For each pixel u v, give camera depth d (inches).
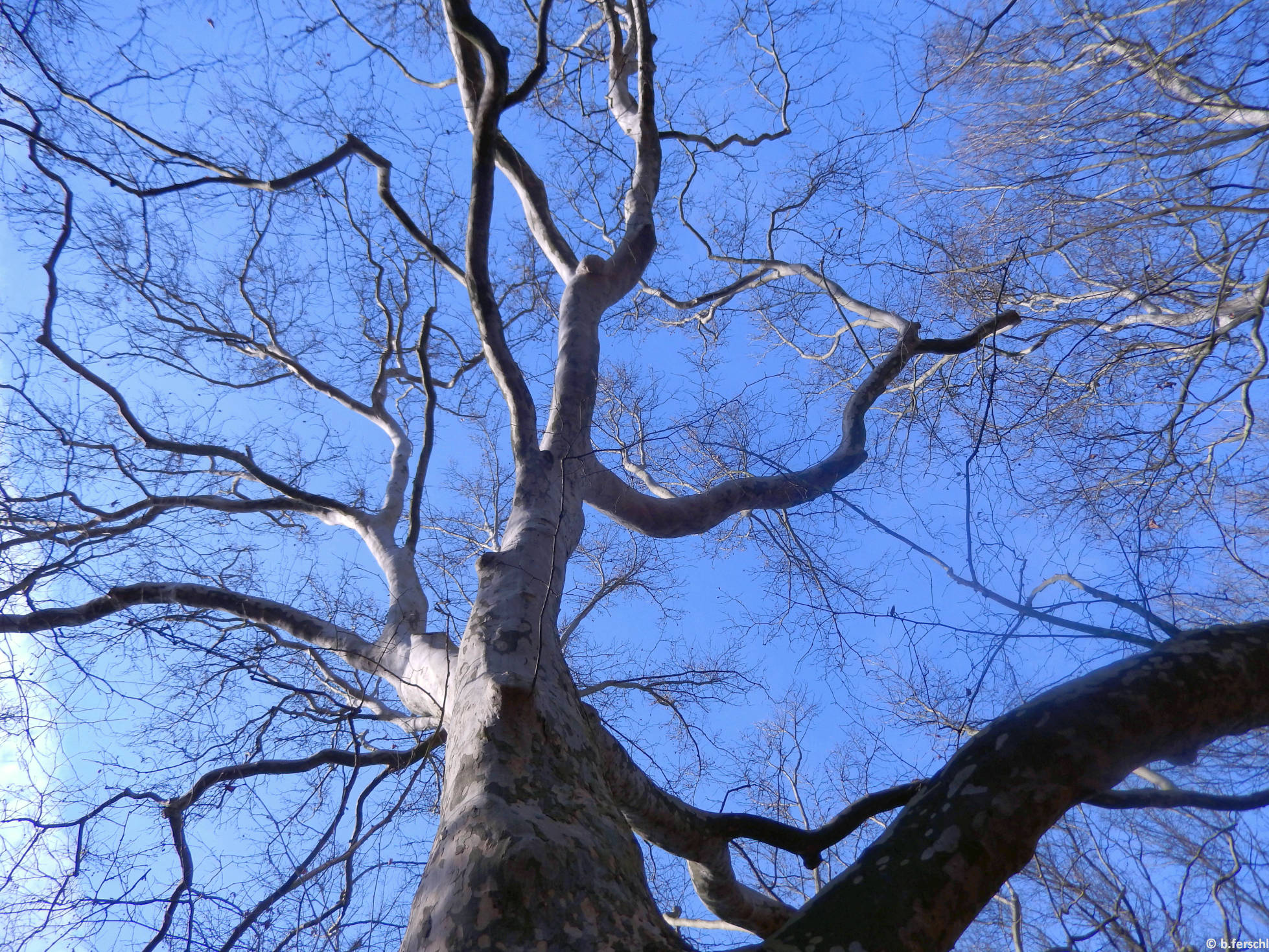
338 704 223.8
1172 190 205.2
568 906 110.5
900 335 291.9
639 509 266.1
